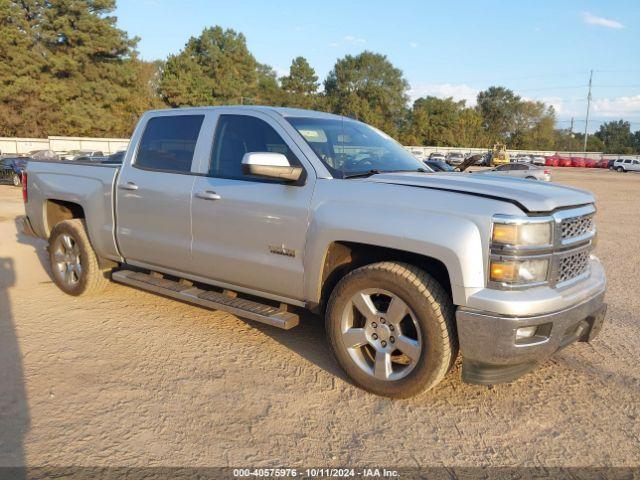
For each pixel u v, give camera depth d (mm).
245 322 4930
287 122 4055
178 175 4523
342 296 3588
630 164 56750
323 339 4555
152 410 3348
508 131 105938
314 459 2896
